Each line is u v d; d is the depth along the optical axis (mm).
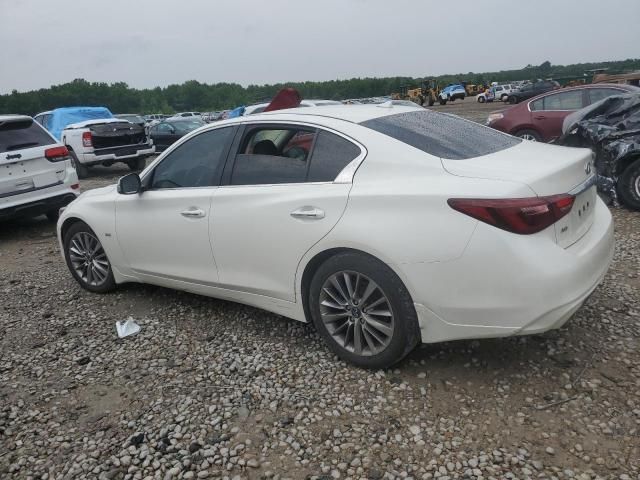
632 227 5938
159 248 4176
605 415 2719
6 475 2617
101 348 3871
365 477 2432
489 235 2684
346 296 3221
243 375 3344
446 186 2836
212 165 3842
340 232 3064
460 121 3859
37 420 3049
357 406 2938
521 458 2475
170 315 4352
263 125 3648
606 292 4137
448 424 2744
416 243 2834
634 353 3246
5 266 6172
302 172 3367
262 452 2643
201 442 2740
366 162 3129
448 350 3410
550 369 3135
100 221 4594
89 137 12805
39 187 7301
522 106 11312
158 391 3248
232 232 3617
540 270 2639
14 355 3857
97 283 4922
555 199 2760
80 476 2574
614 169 6660
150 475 2545
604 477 2336
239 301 3855
